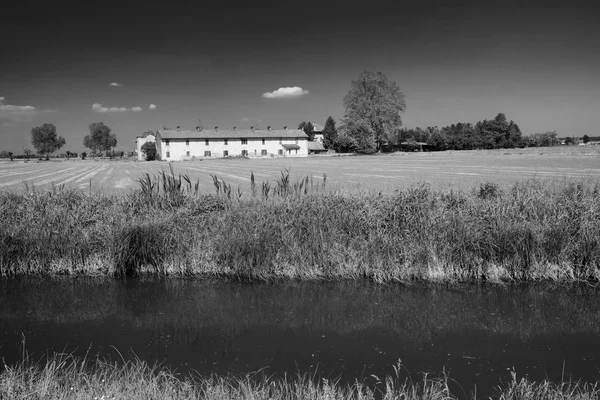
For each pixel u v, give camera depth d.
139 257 11.80
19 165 80.62
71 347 7.75
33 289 10.91
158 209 12.82
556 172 34.56
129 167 66.44
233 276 11.48
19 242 11.99
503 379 6.53
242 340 8.04
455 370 6.84
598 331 8.31
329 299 10.09
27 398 5.21
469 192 13.38
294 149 124.62
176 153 117.00
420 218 11.47
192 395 5.57
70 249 11.91
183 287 10.93
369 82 107.31
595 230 10.85
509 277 10.92
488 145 136.88
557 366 6.96
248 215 11.95
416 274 11.04
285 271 11.32
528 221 11.38
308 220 11.72
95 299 10.23
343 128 110.44
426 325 8.67
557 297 9.98
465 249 10.99
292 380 6.51
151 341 8.04
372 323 8.80
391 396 5.56
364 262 11.19
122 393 5.41
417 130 145.38
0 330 8.59
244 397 5.59
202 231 12.00
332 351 7.58
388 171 43.09
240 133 123.19
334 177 35.75
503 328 8.48
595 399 5.83
